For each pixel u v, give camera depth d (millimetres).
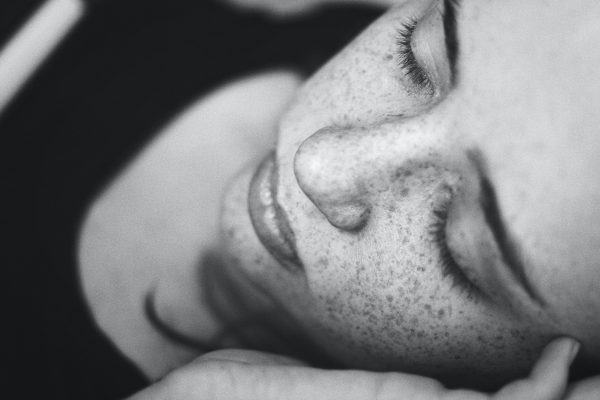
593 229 269
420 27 293
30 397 403
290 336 402
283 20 447
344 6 453
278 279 344
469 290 301
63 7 418
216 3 443
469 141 278
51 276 408
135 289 410
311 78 347
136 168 421
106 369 403
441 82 288
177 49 436
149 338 408
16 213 413
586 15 273
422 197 296
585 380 310
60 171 418
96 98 426
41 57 419
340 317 329
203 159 427
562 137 267
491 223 274
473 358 318
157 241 415
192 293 413
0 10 415
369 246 308
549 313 289
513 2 281
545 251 272
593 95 267
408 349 321
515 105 273
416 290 306
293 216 320
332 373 326
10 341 406
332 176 294
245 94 434
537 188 269
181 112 430
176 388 327
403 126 290
